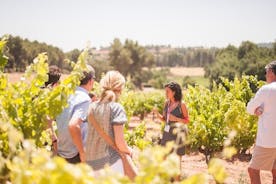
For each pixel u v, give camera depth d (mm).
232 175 8914
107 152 3990
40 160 1780
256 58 73000
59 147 4375
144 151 1891
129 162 4004
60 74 4773
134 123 24281
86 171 1748
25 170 1797
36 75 3459
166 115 6848
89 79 4352
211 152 9961
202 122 9828
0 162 2271
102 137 3951
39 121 3352
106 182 1757
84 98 4230
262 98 5332
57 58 91250
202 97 11578
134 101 24844
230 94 11469
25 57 81062
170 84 6629
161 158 1877
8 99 3328
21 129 3291
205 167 10172
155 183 1830
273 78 5398
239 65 72500
